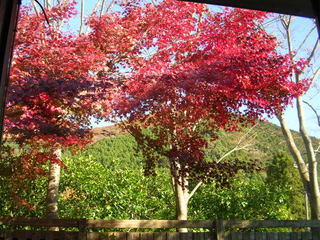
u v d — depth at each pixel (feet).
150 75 15.44
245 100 16.25
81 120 17.30
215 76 15.03
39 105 14.92
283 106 16.92
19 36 16.01
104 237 15.58
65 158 25.53
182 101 15.92
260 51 16.85
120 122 17.62
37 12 19.26
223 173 16.56
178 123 16.67
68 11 19.22
